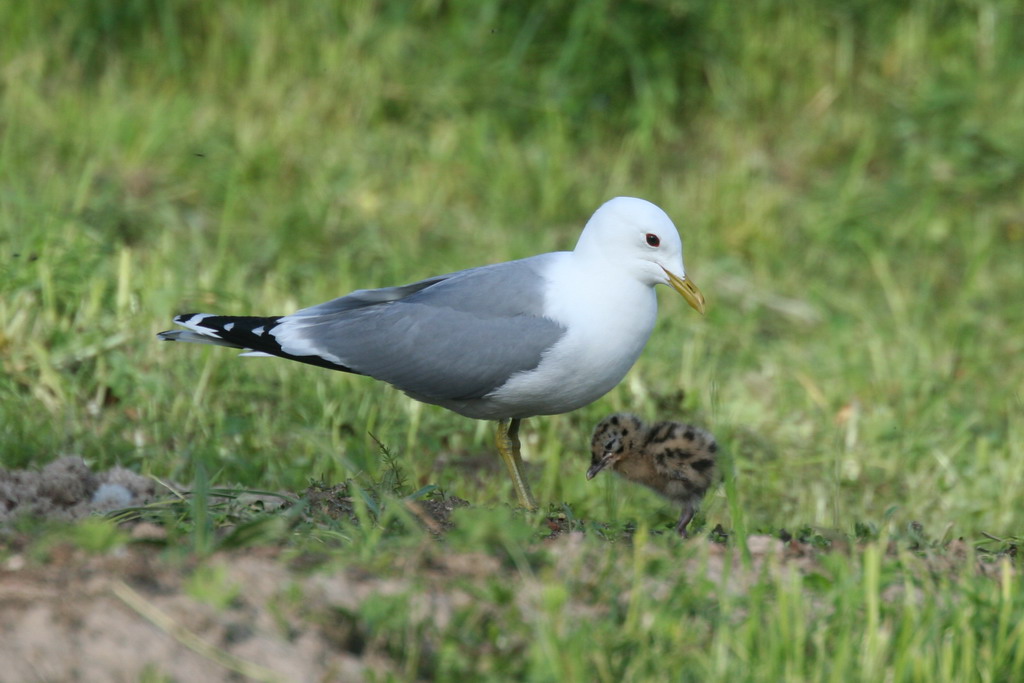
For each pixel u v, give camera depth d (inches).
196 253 548.4
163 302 478.3
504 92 693.9
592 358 343.9
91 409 423.5
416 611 246.4
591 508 386.0
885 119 719.7
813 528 327.3
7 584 243.4
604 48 709.3
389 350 351.9
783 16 734.5
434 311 350.9
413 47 701.3
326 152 644.1
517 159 667.4
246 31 686.5
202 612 238.7
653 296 354.6
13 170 570.3
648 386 485.7
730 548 284.8
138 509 299.7
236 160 623.2
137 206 574.9
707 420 469.1
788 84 727.1
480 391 348.8
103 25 684.7
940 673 250.1
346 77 679.1
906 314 600.7
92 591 241.1
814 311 599.5
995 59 738.8
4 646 227.0
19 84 640.4
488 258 593.3
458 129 676.1
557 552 279.7
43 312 454.3
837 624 259.9
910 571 286.7
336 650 237.0
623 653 244.5
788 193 683.4
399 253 582.2
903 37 740.0
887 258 647.1
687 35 716.0
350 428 432.8
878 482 438.6
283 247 576.4
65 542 259.6
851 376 532.1
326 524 297.7
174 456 396.5
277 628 238.7
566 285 345.4
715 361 530.3
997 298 621.6
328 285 552.1
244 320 370.9
